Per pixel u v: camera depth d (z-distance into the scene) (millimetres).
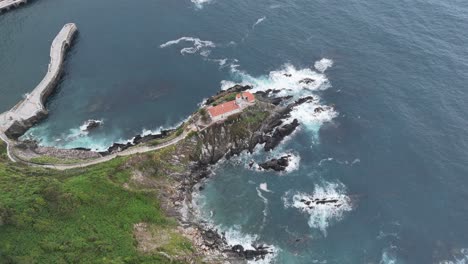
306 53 181125
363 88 166000
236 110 145875
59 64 173750
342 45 184375
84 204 111312
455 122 152500
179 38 189250
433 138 148125
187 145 139750
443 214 128500
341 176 139000
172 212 123875
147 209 118062
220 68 174500
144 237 111125
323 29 192625
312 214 129875
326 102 161250
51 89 166125
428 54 178000
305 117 156000
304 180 138375
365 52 180750
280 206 132000
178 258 109125
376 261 119062
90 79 171375
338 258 119938
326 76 171125
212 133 142750
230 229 125812
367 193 134250
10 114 151875
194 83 168375
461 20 194250
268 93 162500
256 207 131625
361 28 192125
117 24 198250
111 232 107062
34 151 140500
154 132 150125
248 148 146500
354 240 123688
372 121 154625
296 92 164125
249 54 181000
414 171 139250
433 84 165875
